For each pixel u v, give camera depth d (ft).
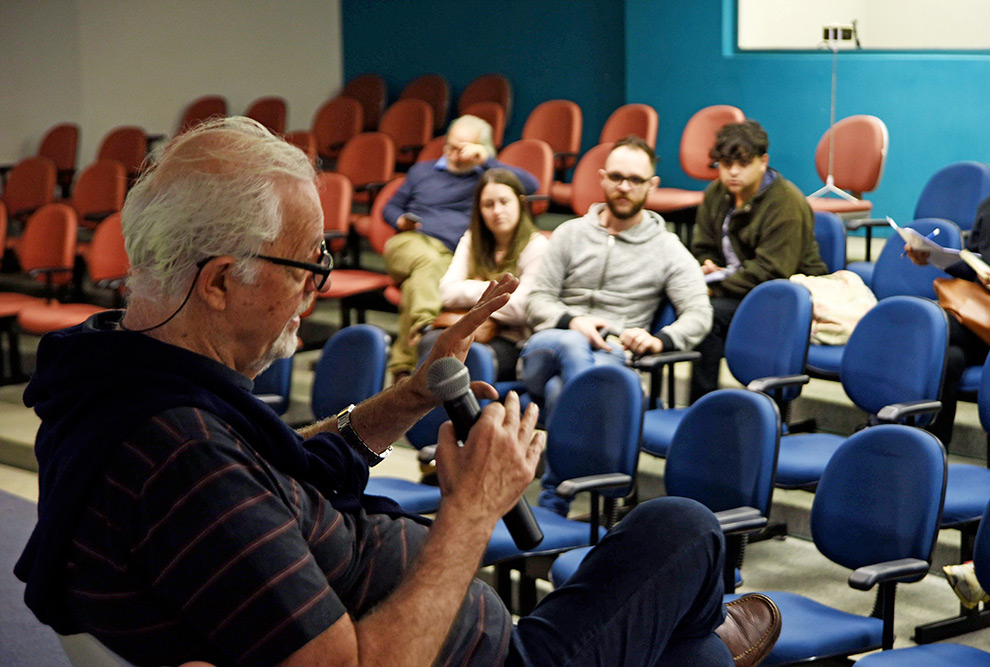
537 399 12.65
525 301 13.47
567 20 27.53
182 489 3.43
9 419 16.88
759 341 12.43
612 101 27.09
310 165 3.99
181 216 3.71
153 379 3.62
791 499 12.16
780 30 24.85
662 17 24.12
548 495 10.60
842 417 13.69
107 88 28.99
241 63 31.14
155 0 29.45
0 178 27.63
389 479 11.12
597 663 4.29
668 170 24.66
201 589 3.41
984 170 16.62
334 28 32.86
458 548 3.71
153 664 3.65
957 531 11.27
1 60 27.30
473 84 28.45
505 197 13.50
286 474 3.85
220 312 3.83
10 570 10.21
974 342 12.45
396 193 17.16
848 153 19.74
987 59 20.15
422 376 4.96
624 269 13.19
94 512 3.49
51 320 18.07
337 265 22.24
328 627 3.48
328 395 12.36
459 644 4.11
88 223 23.26
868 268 15.98
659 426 11.80
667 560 4.42
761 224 14.24
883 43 29.89
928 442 8.21
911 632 9.80
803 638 7.64
